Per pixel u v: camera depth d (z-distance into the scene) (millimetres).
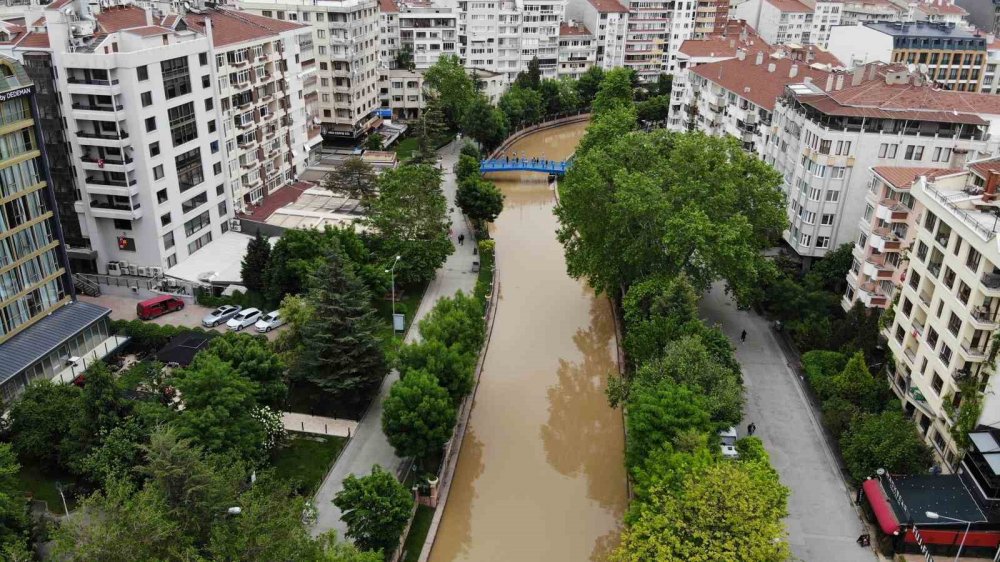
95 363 56250
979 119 81000
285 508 44781
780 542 44094
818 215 87562
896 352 67188
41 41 79688
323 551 43781
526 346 87562
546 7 194625
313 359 66875
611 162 91062
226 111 97812
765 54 132125
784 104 99188
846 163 84250
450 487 63219
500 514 61969
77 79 78750
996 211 59812
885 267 74875
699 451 49531
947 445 59406
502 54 193500
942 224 60750
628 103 166250
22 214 69312
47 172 71562
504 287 102125
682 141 86625
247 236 100250
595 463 68562
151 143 83375
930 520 52312
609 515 62219
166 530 40094
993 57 158375
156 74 82750
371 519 50094
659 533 44250
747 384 74750
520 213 130500
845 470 62531
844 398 67188
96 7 90125
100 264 88500
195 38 90812
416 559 54594
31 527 48781
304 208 106938
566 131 181125
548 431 72625
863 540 54625
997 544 52281
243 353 62500
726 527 43281
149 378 60000
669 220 76562
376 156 133875
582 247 90812
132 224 86000
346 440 65438
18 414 56531
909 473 56781
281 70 110812
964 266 56375
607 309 96562
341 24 138000
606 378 81750
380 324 70125
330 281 67188
